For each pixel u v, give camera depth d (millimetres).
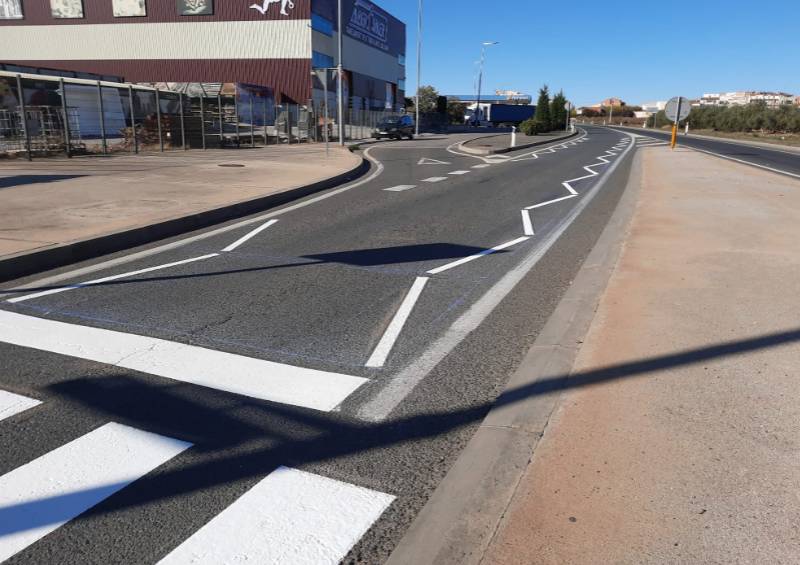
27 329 4699
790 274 5621
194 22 48031
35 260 6516
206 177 14141
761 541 2213
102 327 4754
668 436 2914
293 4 46781
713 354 3816
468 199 12312
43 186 11922
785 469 2635
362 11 59219
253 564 2264
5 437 3148
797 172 18922
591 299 5230
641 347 3977
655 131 76812
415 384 3795
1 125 18312
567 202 11898
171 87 45281
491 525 2391
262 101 34406
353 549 2350
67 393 3641
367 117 51688
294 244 7938
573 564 2137
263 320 4945
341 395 3643
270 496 2678
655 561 2131
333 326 4820
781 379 3461
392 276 6340
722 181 13992
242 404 3520
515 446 2951
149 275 6336
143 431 3221
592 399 3326
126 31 48938
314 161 19422
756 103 72500
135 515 2551
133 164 17172
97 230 7762
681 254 6508
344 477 2826
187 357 4180
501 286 5965
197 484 2764
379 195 12805
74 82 21484
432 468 2902
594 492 2525
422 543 2318
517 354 4262
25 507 2594
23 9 49594
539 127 53656
